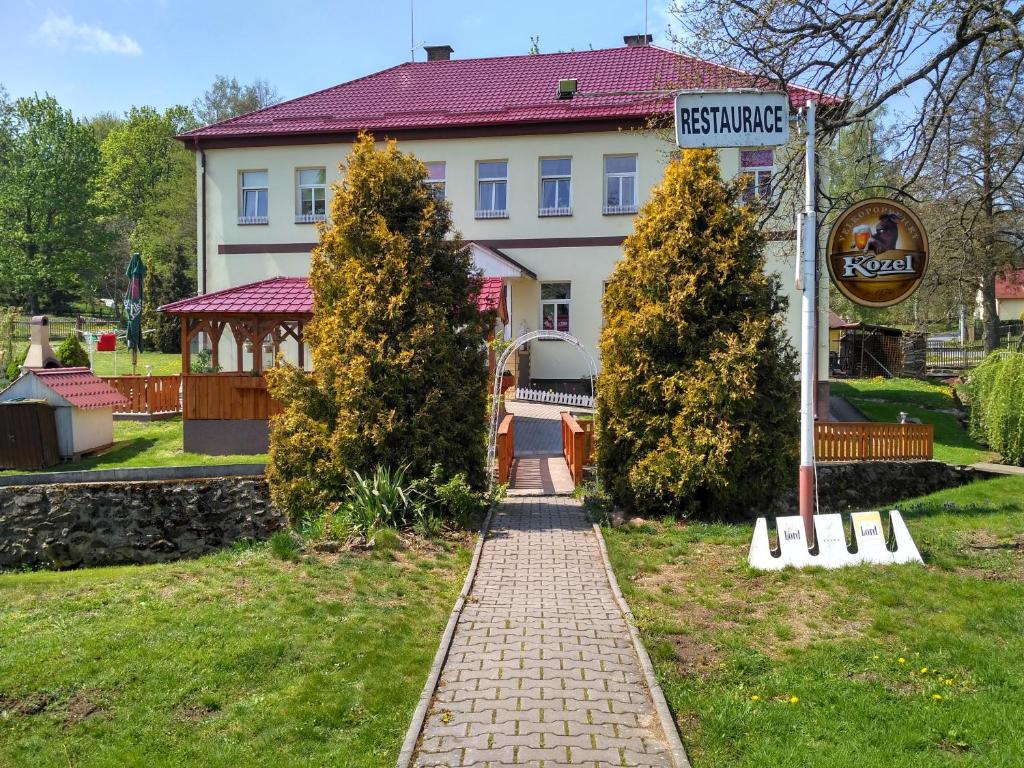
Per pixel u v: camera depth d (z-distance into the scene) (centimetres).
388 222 1063
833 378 3553
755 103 792
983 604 649
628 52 2764
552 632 629
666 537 941
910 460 1639
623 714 484
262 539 1248
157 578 796
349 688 526
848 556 780
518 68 2750
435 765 423
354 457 1020
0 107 5431
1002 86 933
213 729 475
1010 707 471
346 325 1036
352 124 2392
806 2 909
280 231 2423
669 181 1077
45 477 1274
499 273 2100
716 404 1018
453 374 1059
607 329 1106
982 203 1111
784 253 1513
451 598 727
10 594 768
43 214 5472
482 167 2358
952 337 5272
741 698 499
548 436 1811
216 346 1641
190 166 5312
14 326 3344
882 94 908
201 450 1636
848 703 484
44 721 489
